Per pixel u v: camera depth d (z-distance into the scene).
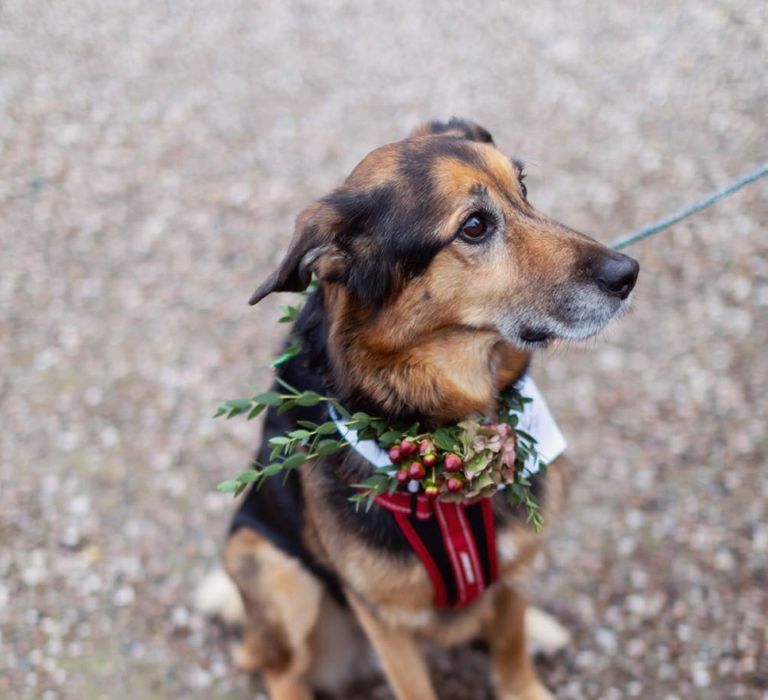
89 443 1.55
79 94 2.36
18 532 1.43
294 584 1.20
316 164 2.07
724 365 1.55
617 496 1.41
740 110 2.02
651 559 1.34
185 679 1.29
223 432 1.55
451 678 1.28
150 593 1.37
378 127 2.16
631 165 1.93
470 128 1.11
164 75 2.40
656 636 1.28
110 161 2.14
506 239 1.02
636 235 1.12
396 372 1.02
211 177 2.07
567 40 2.37
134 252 1.89
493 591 1.16
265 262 1.84
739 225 1.74
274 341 1.68
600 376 1.56
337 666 1.28
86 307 1.78
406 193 1.00
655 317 1.62
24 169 2.13
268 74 2.38
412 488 1.02
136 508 1.46
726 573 1.32
